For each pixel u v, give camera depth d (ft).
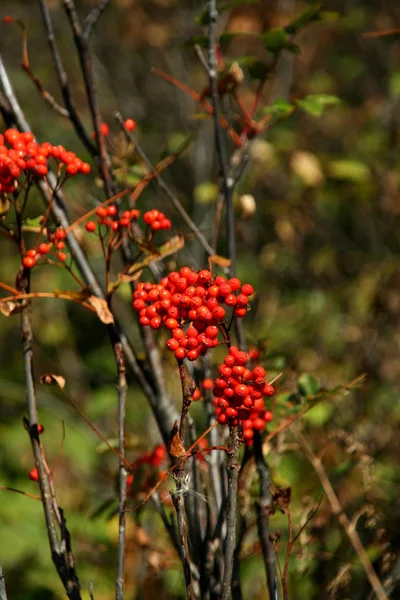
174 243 7.30
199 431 11.28
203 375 8.17
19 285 7.07
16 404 21.57
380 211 22.29
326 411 12.14
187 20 27.09
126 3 25.90
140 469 9.37
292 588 10.37
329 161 18.89
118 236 7.58
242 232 21.15
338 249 22.91
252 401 5.91
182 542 5.89
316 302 19.92
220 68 10.32
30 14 30.27
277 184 22.35
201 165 23.54
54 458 18.76
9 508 16.44
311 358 17.57
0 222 6.94
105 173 8.20
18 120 8.42
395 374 16.74
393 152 22.89
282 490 6.96
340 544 10.31
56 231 7.24
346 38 27.89
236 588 7.12
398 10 27.35
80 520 14.62
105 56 29.66
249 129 10.09
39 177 7.11
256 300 20.36
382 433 14.12
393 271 18.53
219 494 7.80
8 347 25.82
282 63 25.07
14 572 15.35
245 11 21.17
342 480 11.59
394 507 11.57
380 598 8.93
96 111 8.19
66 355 22.47
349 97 28.30
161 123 28.09
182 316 6.18
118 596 6.57
